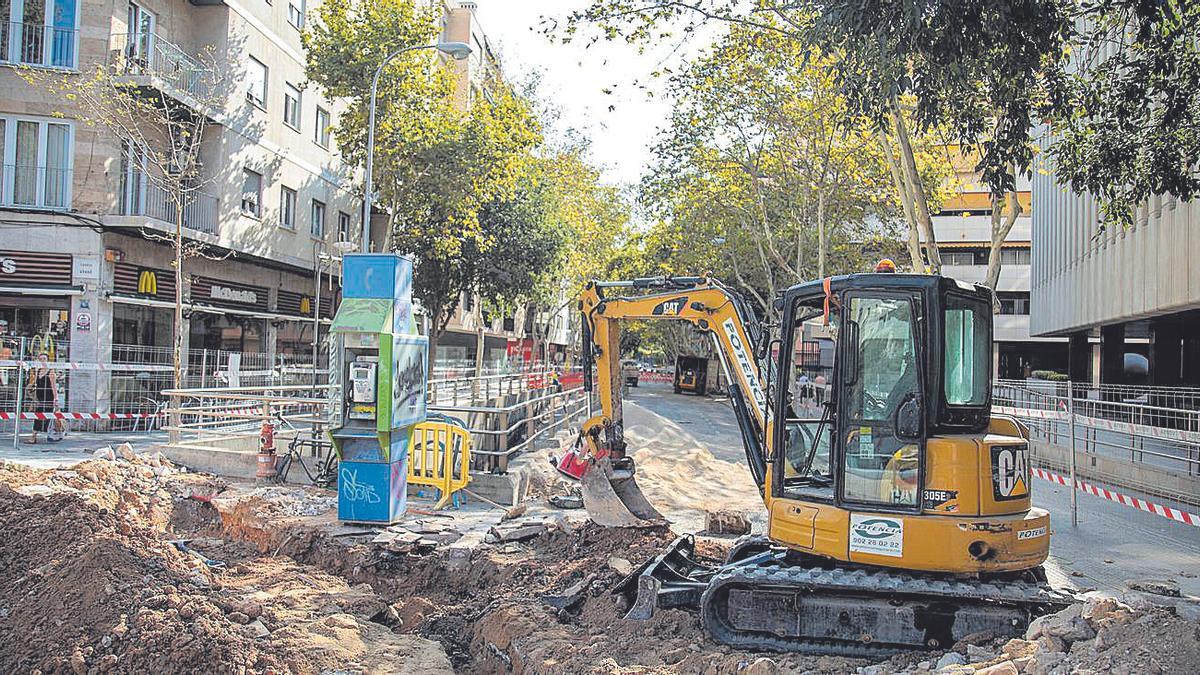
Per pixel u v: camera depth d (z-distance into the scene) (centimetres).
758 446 881
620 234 5184
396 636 768
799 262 3005
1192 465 1343
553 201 3634
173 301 2267
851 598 698
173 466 1360
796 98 2350
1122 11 1038
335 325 1075
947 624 677
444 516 1192
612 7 1589
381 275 1098
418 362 1176
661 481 1558
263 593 850
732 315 914
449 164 2678
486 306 4038
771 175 3031
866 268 3722
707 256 3866
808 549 714
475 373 3612
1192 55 1016
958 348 723
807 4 852
